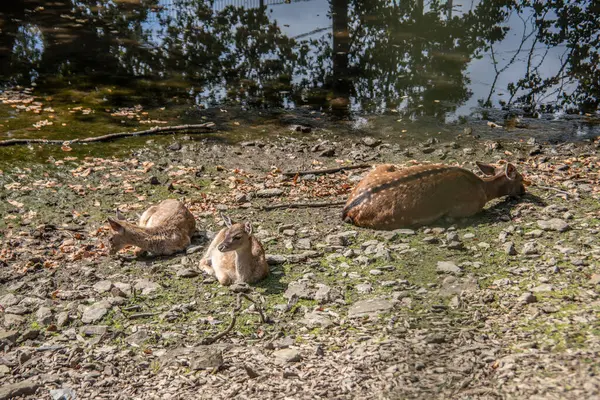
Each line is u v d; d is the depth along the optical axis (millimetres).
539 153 12609
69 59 17406
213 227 9820
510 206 9969
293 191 10992
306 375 6238
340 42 19406
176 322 7422
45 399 6234
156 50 18406
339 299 7668
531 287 7559
